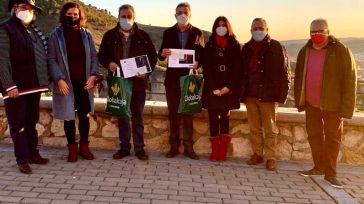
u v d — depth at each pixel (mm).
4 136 6336
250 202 4504
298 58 5375
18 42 4895
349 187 5145
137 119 5816
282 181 5250
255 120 5781
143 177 5105
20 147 5016
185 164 5727
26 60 4969
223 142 5918
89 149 5863
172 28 5867
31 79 5023
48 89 5270
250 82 5633
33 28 5168
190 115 5926
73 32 5430
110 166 5461
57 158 5707
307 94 5285
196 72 5863
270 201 4562
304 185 5145
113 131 6297
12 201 4176
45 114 6309
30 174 4988
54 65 5328
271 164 5656
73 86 5480
